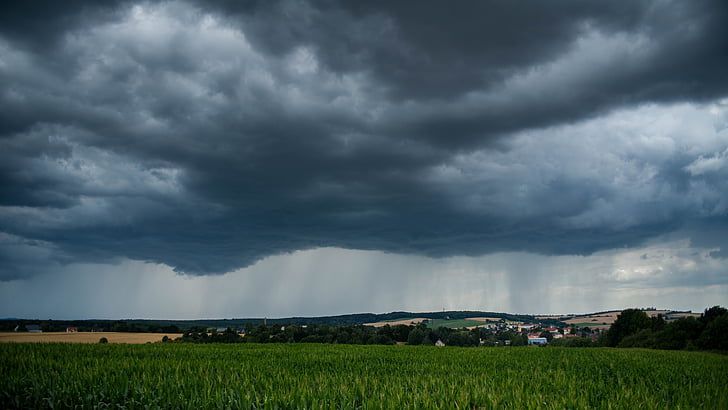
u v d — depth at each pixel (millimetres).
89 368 20719
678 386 22094
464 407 15305
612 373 27484
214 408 14906
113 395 15875
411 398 15852
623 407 15930
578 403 15945
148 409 14578
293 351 38719
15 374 18922
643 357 40469
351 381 20172
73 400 15570
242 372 22203
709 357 43594
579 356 40312
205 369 22844
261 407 14828
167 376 19703
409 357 35844
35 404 15648
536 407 15102
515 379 21672
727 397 17859
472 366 29109
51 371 19812
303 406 14852
